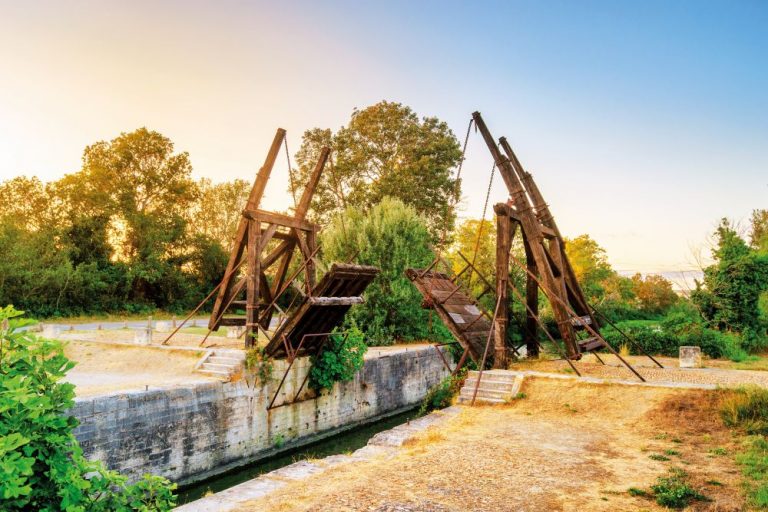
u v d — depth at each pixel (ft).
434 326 114.62
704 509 26.71
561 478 31.81
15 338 14.32
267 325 79.25
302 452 64.75
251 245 69.26
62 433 13.92
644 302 184.14
